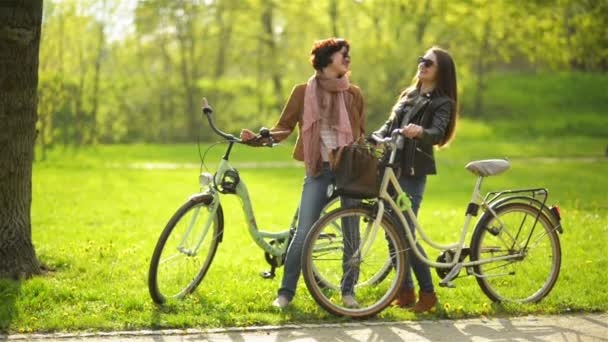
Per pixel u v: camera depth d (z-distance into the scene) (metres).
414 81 16.91
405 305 16.34
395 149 15.48
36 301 15.61
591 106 127.50
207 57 118.31
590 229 26.14
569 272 19.16
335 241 15.73
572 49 94.62
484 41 106.31
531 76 143.88
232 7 113.81
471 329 14.66
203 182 16.22
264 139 15.99
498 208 16.34
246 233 28.06
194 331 14.20
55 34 77.75
